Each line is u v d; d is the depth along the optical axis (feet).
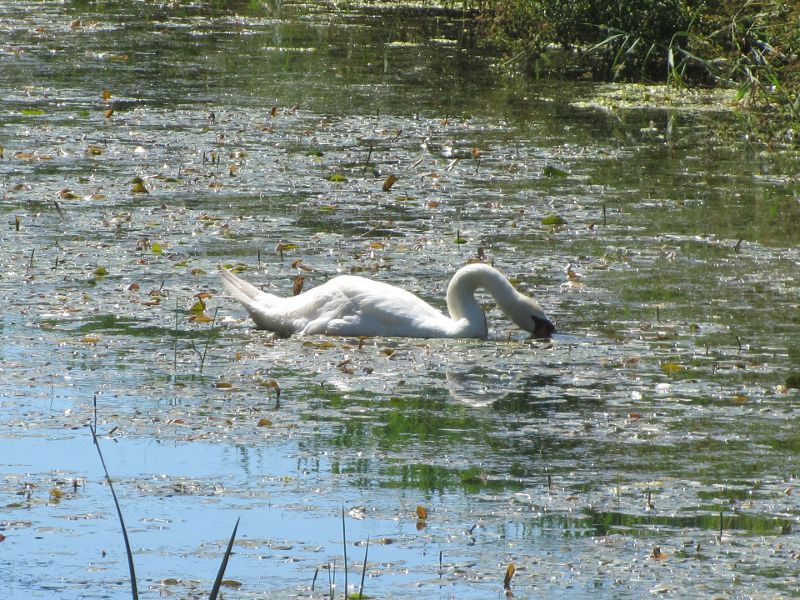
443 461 30.66
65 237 51.08
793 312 43.78
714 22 96.63
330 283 41.75
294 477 29.53
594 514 27.84
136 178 60.95
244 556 25.57
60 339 39.04
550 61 104.22
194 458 30.53
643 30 99.60
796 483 29.66
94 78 90.99
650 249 52.13
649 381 36.81
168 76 92.99
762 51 92.12
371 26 123.24
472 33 119.75
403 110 82.94
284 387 35.73
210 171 64.44
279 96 86.53
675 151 73.77
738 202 61.36
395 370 37.52
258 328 41.47
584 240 53.36
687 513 27.89
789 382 36.42
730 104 89.35
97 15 124.67
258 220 55.11
